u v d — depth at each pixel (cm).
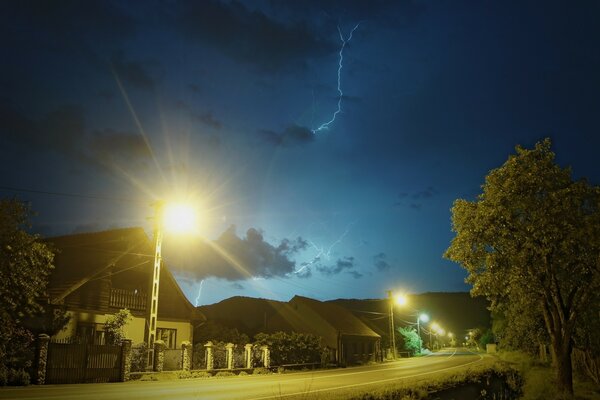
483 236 1789
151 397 1598
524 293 1842
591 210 1706
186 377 2675
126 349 2402
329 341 5106
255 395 1683
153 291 2716
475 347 13650
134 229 3359
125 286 3241
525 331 3288
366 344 5853
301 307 5406
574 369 2975
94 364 2267
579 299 1778
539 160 1742
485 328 13075
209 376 2831
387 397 1620
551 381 2278
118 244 3222
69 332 2700
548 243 1667
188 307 3700
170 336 3494
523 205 1720
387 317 8706
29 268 1909
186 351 2867
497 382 2411
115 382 2288
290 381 2423
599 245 1609
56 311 2595
